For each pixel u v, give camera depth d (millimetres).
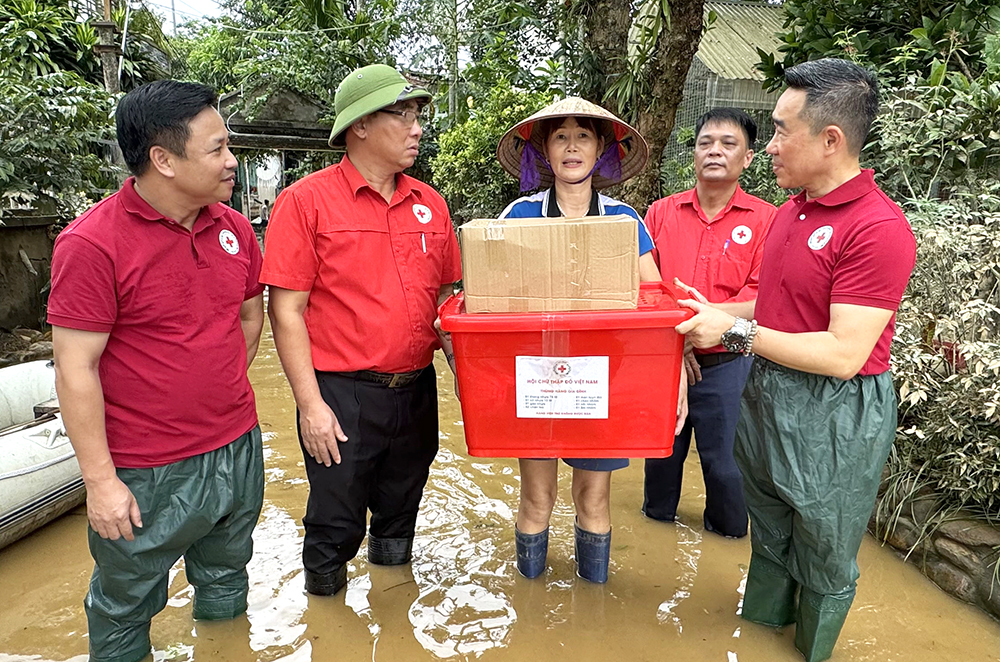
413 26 8789
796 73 1844
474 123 7602
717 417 2824
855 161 1871
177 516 1995
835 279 1851
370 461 2381
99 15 9094
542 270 1901
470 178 7641
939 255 2918
